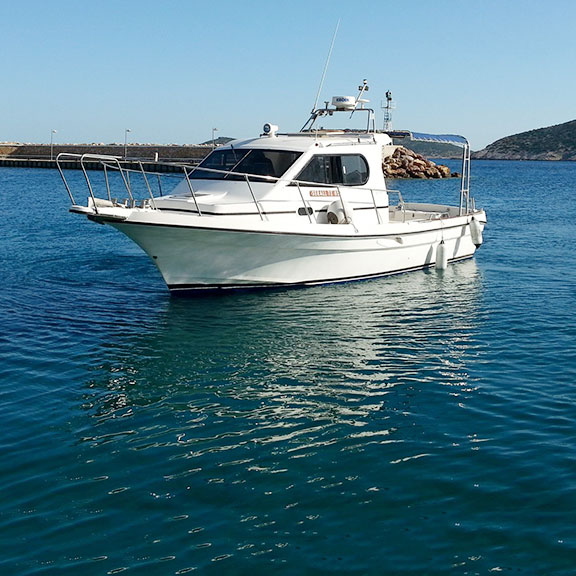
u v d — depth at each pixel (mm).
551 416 7633
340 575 4836
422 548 5141
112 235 22094
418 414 7770
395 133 16438
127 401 8125
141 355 9812
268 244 12906
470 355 9945
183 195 13703
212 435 7207
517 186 66562
